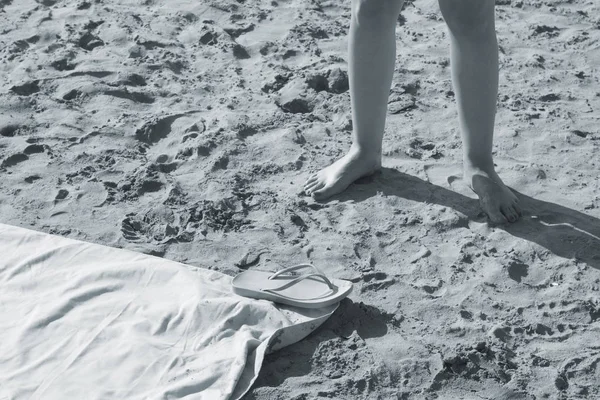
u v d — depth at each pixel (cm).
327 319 283
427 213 340
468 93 331
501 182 345
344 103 425
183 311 279
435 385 258
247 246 324
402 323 283
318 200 353
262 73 459
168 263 301
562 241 322
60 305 282
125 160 380
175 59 469
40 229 332
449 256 317
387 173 368
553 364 265
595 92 436
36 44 487
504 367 264
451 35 323
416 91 439
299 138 396
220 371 255
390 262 315
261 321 277
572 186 358
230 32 504
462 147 380
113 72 452
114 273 297
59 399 246
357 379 258
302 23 515
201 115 416
